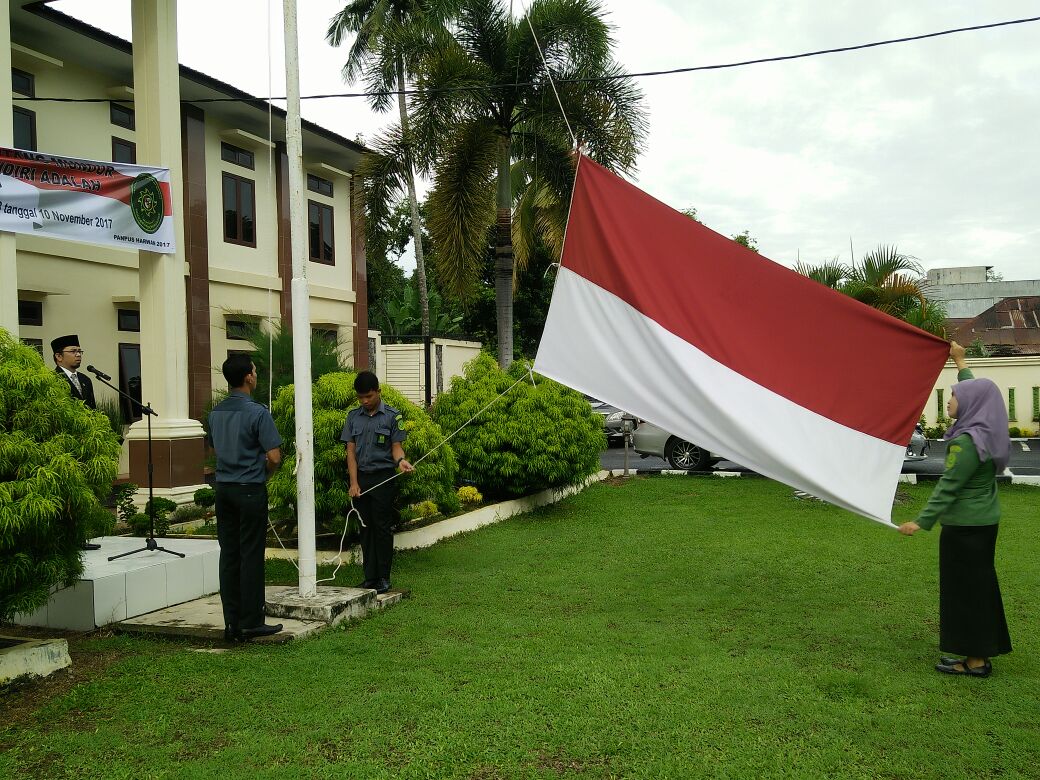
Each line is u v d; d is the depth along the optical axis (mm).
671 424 5926
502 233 14977
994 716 4172
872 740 3877
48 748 3824
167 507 9227
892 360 5707
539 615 6109
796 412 5730
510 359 15070
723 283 6043
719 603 6445
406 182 13773
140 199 9891
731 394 5797
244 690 4523
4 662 4578
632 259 6145
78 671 4891
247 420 5445
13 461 4473
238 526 5492
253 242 16672
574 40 13789
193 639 5520
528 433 10852
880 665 4957
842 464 5605
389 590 6668
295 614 5852
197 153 14773
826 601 6500
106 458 4934
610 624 5871
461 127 13617
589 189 6277
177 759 3729
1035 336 33594
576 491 12773
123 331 13555
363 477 6613
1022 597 6488
